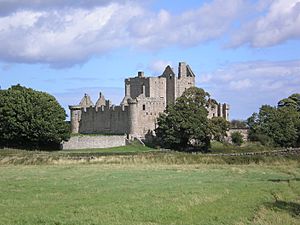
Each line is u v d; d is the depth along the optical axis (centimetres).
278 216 3375
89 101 19250
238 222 3092
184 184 5009
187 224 2948
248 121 17775
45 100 13338
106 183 5112
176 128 14500
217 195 4131
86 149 13938
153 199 3844
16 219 2991
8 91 13538
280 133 16800
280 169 7638
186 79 19575
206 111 15175
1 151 9606
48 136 13062
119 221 2977
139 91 19188
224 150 14275
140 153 9906
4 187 4734
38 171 6838
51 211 3291
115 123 17025
